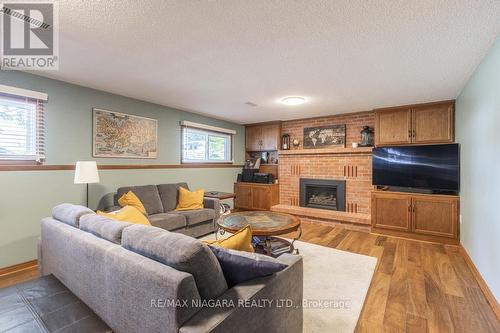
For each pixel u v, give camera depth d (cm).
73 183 307
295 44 205
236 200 582
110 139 346
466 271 266
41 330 116
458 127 351
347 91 330
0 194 252
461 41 198
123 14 164
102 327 123
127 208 222
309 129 529
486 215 227
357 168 455
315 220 470
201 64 246
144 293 108
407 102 384
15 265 260
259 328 116
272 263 123
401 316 187
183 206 387
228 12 162
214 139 538
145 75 278
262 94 349
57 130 294
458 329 173
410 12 161
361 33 187
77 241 152
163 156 422
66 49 215
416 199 376
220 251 129
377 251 324
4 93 254
